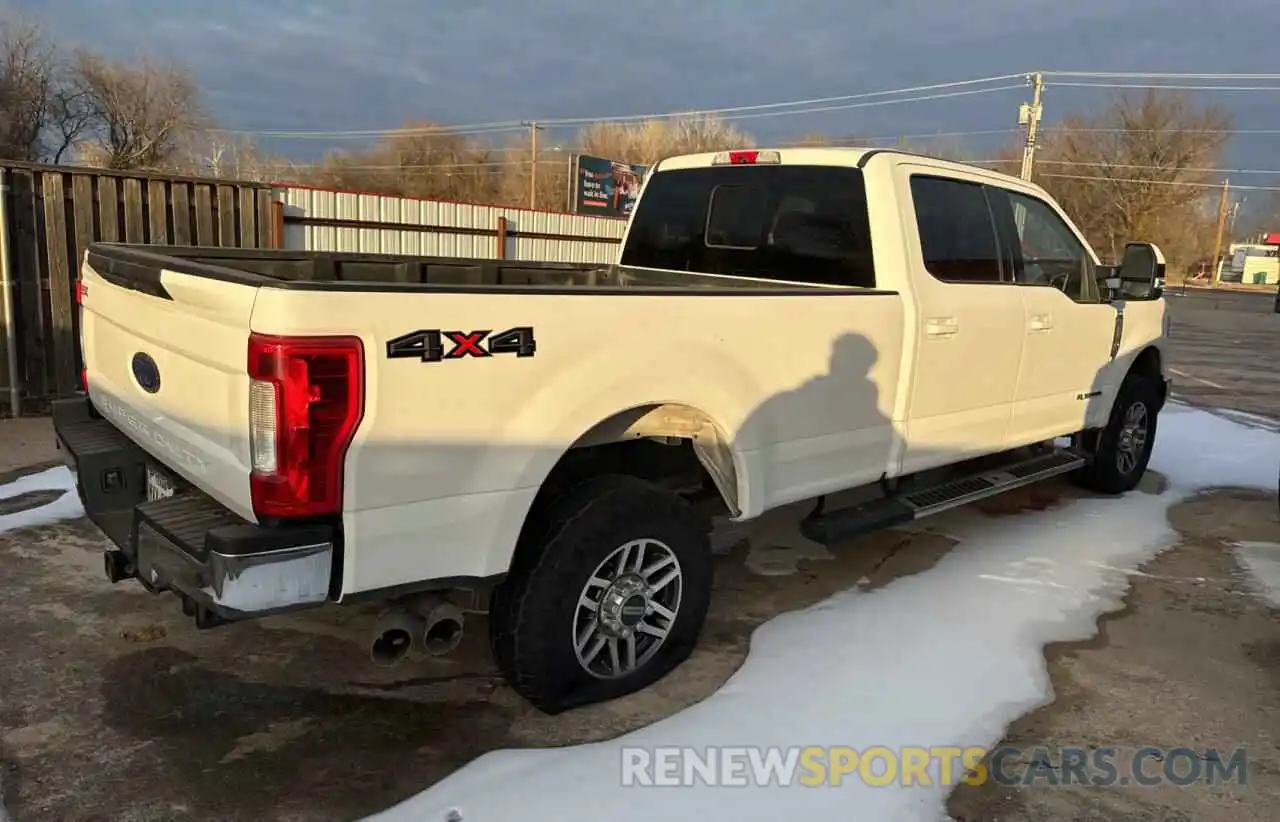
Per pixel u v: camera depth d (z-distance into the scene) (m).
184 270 2.89
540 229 16.17
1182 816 2.95
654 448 3.82
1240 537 5.84
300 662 3.75
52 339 8.16
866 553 5.26
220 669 3.66
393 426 2.70
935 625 4.28
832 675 3.74
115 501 3.52
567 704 3.33
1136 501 6.63
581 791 2.92
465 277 5.00
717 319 3.48
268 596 2.60
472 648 3.93
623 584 3.39
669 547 3.48
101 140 42.56
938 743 3.28
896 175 4.50
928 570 5.02
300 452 2.56
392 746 3.16
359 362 2.62
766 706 3.47
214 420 2.80
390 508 2.75
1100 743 3.35
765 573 4.91
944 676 3.77
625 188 30.88
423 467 2.79
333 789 2.90
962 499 4.84
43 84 39.62
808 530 4.18
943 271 4.69
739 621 4.25
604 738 3.24
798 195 4.79
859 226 4.50
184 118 43.38
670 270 5.38
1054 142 67.50
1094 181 66.88
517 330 2.93
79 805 2.79
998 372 5.02
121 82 41.72
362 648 3.89
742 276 5.06
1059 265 5.66
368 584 2.76
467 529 2.92
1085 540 5.64
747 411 3.64
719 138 56.75
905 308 4.36
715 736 3.26
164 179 8.84
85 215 8.23
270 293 2.52
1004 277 5.16
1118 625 4.40
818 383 3.93
